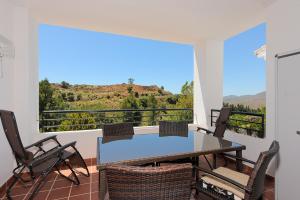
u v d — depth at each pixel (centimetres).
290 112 195
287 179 198
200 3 260
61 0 253
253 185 128
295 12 226
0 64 236
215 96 423
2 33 240
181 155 169
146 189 106
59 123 384
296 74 189
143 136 246
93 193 224
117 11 284
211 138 234
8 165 252
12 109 264
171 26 342
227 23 327
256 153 285
